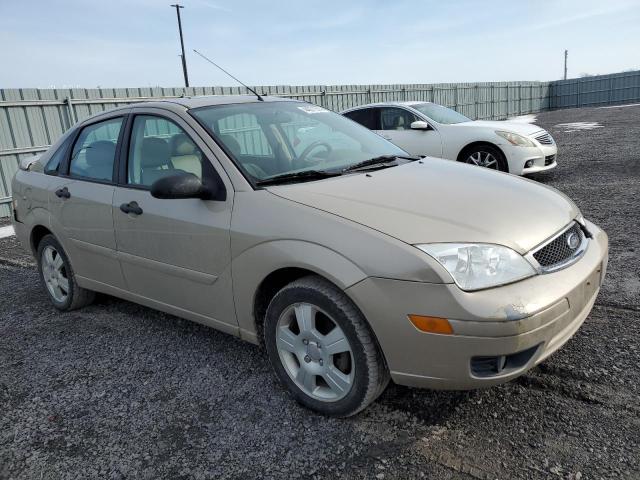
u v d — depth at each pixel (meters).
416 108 9.05
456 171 3.29
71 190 3.94
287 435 2.58
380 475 2.27
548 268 2.44
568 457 2.27
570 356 3.04
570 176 8.80
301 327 2.66
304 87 17.23
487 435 2.46
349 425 2.62
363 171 3.22
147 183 3.40
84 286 4.12
